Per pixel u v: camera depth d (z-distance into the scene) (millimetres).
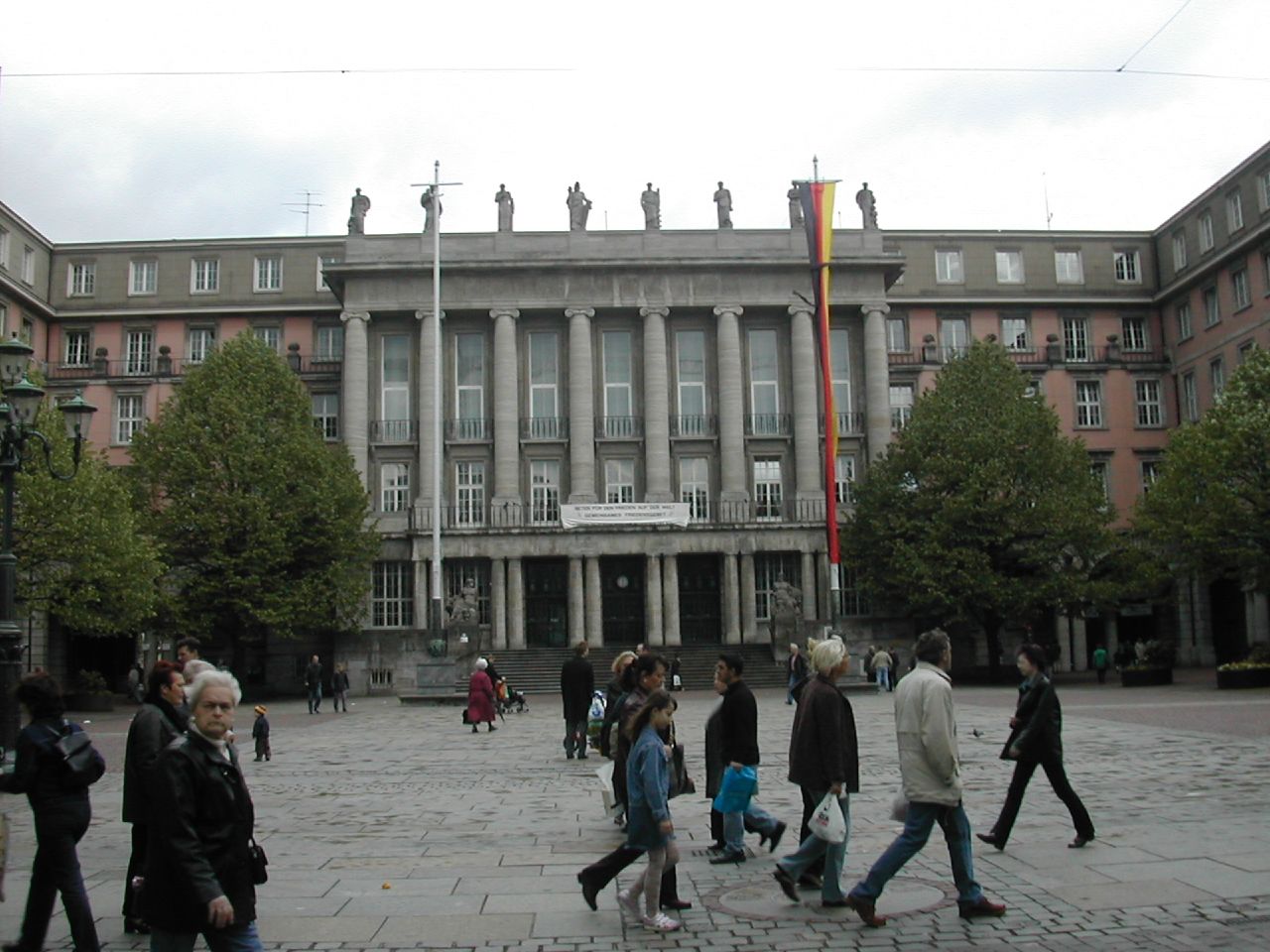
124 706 47219
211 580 48188
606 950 8031
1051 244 67688
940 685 8602
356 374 57688
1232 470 40812
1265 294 55906
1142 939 7980
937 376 53594
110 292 65750
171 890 5859
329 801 15852
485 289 58281
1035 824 12477
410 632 52375
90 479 40812
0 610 16672
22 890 10336
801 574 54844
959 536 48531
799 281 58656
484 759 21484
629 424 58688
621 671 13773
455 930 8555
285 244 66375
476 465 58438
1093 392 66188
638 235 59000
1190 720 25641
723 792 10656
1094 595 48000
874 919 8492
